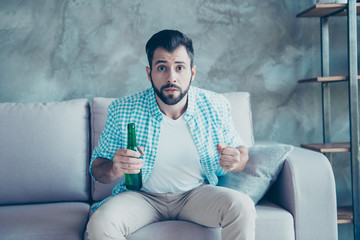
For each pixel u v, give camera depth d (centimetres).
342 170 219
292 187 138
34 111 171
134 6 209
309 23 216
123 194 133
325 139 207
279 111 218
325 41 205
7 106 172
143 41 211
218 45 214
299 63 217
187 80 127
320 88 217
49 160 165
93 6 207
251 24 215
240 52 215
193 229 121
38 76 205
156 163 134
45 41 205
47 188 165
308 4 215
